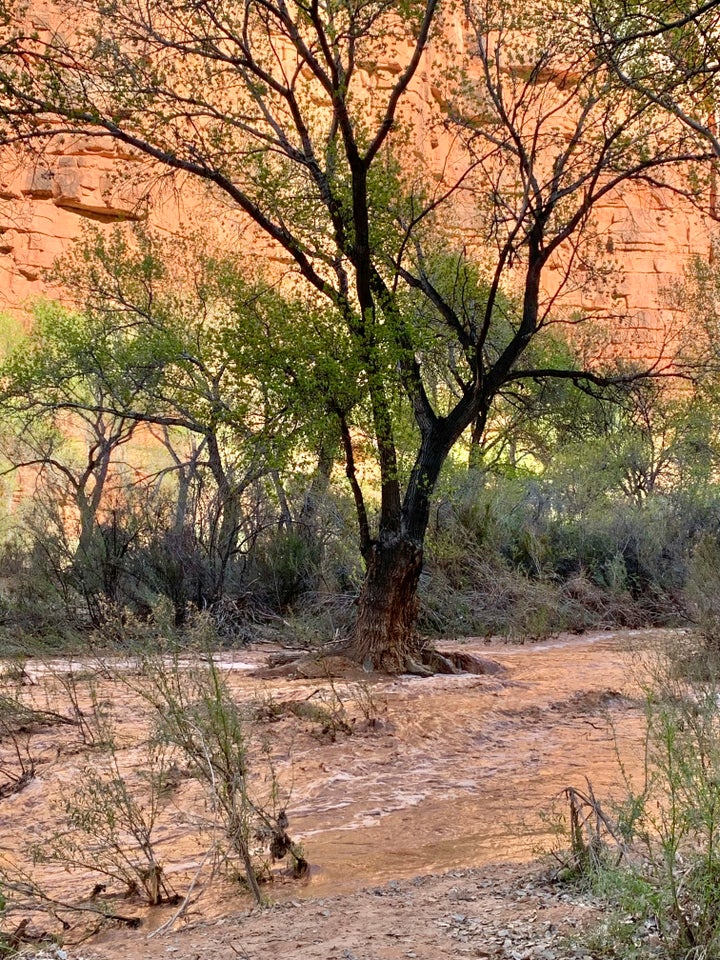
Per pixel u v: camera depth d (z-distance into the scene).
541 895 4.12
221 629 13.19
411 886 4.43
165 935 4.09
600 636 13.69
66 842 5.02
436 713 7.75
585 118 12.20
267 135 11.26
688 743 4.11
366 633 10.25
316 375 10.01
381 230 11.17
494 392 11.86
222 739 4.88
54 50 11.21
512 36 12.39
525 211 11.39
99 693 8.62
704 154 11.74
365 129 11.35
